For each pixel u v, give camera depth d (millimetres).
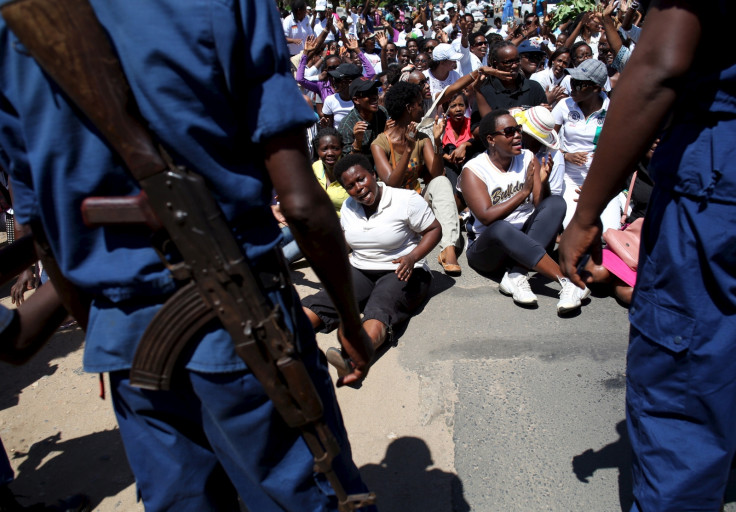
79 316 1273
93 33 958
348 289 1291
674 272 1364
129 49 975
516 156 3830
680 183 1324
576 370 2783
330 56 6832
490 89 5199
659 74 1205
